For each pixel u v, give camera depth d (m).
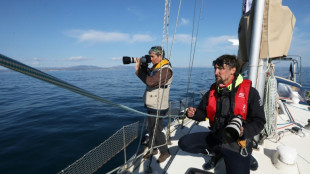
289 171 2.00
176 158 2.36
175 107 4.18
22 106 9.44
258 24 2.18
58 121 6.50
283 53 2.47
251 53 2.26
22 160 3.81
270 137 2.83
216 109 1.80
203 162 2.26
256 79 2.30
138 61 1.93
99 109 8.45
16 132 5.39
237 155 1.67
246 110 1.64
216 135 1.79
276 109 2.68
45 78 0.61
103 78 37.31
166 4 1.71
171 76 2.15
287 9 2.14
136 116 7.14
